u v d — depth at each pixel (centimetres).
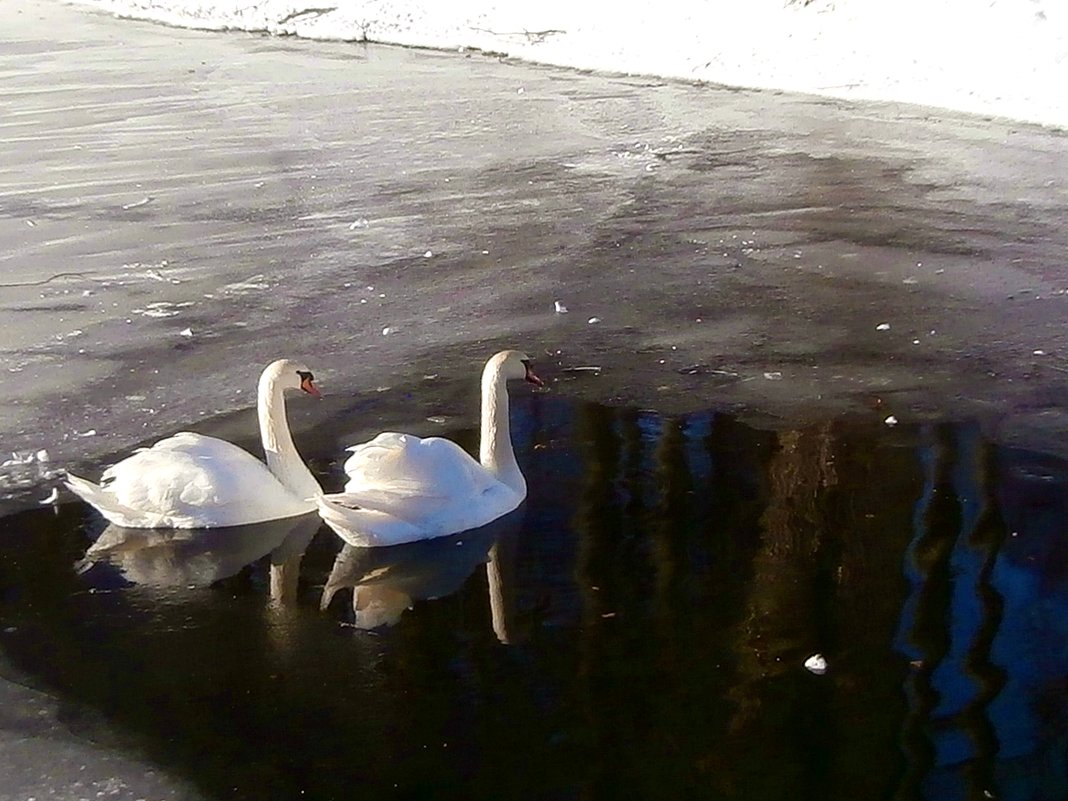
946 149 1266
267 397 664
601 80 1664
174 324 867
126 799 527
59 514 669
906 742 540
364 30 2019
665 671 571
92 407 763
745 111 1460
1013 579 618
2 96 1549
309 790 528
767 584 616
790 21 1694
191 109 1473
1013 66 1473
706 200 1101
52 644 592
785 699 557
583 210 1077
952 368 806
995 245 995
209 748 545
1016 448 718
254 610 608
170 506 652
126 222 1052
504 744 543
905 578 620
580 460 710
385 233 1027
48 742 548
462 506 648
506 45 1875
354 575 627
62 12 2303
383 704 561
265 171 1197
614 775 529
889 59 1570
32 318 874
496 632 593
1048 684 563
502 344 841
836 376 799
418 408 764
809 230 1031
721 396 776
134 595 617
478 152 1270
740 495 678
